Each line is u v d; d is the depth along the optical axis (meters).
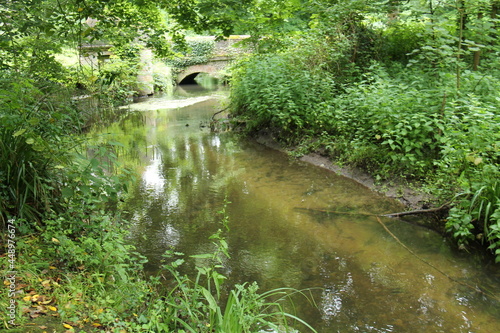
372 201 6.37
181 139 11.48
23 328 2.40
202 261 4.61
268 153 9.61
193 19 5.78
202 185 7.44
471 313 3.67
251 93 11.09
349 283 4.20
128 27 6.73
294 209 6.20
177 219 5.87
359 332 3.43
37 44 6.05
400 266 4.51
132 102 19.36
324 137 8.83
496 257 4.40
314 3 9.41
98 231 3.95
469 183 4.83
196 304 3.05
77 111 5.34
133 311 3.02
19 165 3.97
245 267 4.52
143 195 6.92
